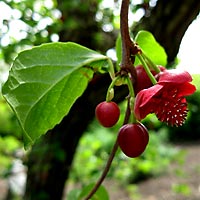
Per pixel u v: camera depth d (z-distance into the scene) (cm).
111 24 44
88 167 53
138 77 13
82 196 19
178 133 193
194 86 12
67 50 13
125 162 56
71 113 36
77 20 38
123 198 105
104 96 34
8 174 47
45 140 39
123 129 13
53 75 13
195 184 120
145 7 33
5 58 45
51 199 41
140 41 16
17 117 13
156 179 126
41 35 41
